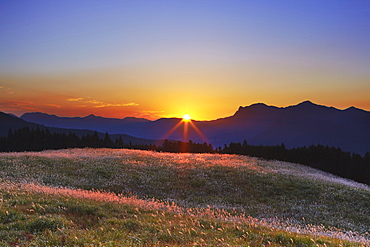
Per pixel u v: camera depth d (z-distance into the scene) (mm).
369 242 16672
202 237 13016
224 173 41219
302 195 33625
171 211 20938
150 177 38281
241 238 12992
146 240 11680
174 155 59500
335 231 22578
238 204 30094
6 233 11016
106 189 32531
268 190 34938
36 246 9977
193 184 36531
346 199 32656
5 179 30156
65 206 16688
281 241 13016
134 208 19000
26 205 15961
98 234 12055
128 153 58250
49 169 37656
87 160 45875
